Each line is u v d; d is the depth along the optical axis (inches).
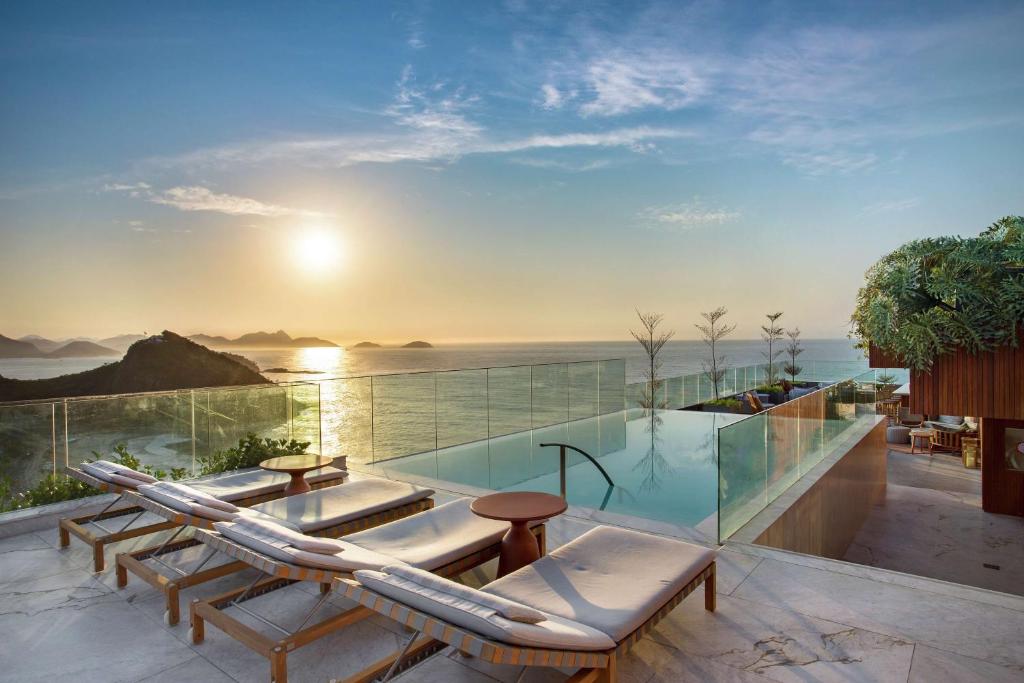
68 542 169.6
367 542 130.0
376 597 91.0
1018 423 372.8
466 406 364.8
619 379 495.5
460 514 147.1
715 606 125.3
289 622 124.5
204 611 113.7
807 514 235.9
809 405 276.7
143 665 109.5
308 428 284.4
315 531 146.3
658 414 496.4
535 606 97.4
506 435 390.9
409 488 176.6
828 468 280.5
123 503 202.8
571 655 82.4
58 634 120.6
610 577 109.1
